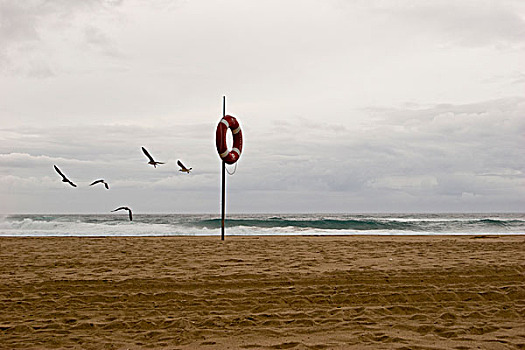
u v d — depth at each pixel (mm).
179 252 10312
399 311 4793
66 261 8586
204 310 4855
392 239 15625
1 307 5012
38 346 3699
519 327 4152
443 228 30281
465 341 3721
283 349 3553
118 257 9273
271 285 6074
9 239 15688
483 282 6273
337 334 3949
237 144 16781
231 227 28969
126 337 3932
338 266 7688
